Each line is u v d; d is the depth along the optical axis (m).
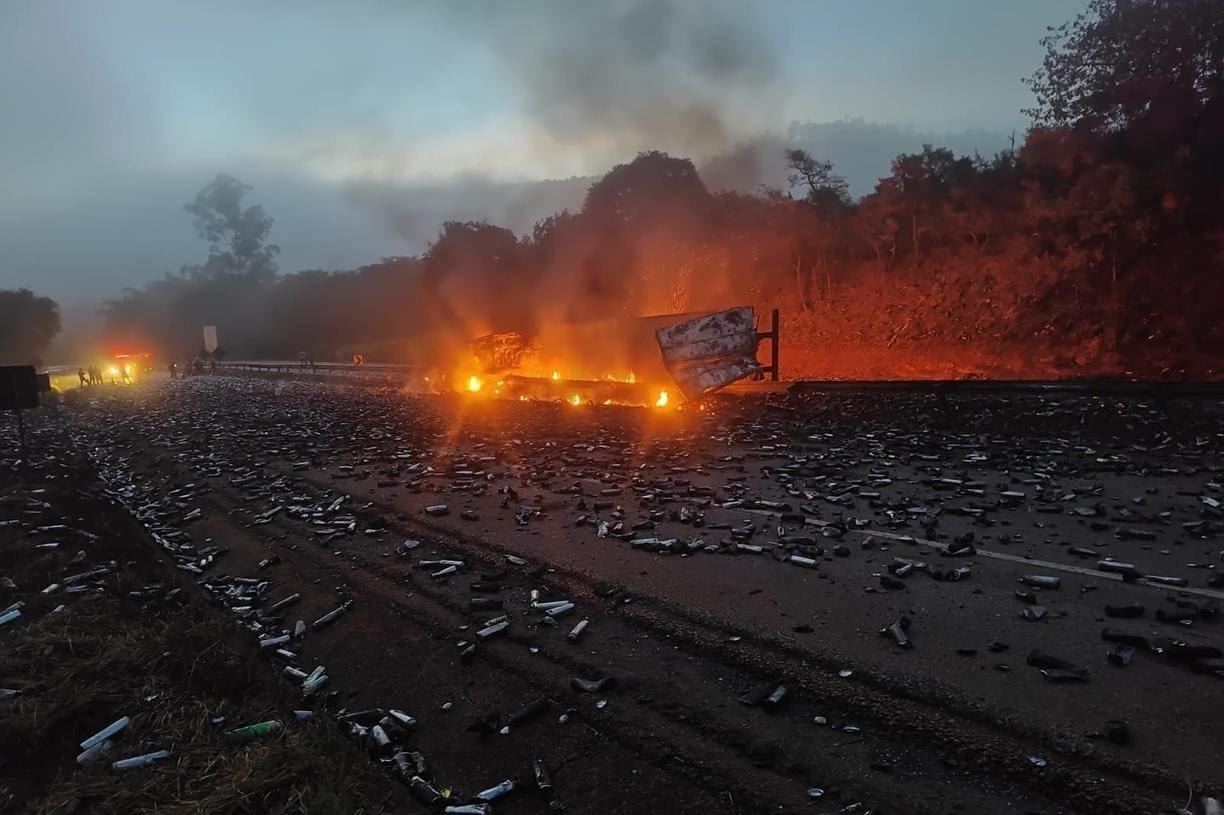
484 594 5.75
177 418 23.70
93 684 4.05
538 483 9.69
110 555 7.38
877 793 3.07
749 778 3.25
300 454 13.70
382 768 3.65
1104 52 21.61
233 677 4.49
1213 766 3.04
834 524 6.92
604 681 4.18
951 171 29.03
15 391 13.47
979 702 3.64
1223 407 10.73
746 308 18.25
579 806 3.23
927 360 23.56
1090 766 3.11
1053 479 8.41
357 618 5.61
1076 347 20.80
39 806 3.07
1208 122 19.70
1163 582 5.11
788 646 4.40
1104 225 21.53
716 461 10.58
